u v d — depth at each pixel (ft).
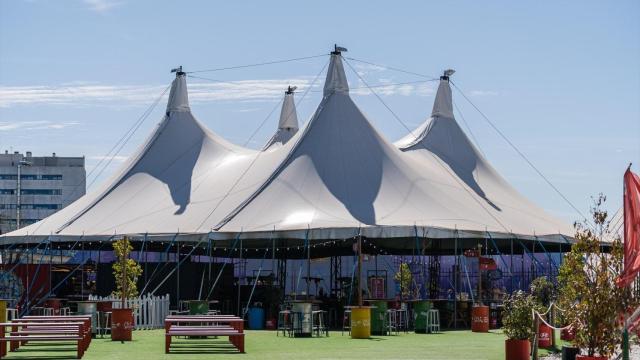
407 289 148.66
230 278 133.69
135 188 139.13
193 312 102.58
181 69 154.61
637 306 56.80
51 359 68.13
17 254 144.77
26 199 480.23
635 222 55.67
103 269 128.47
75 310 128.57
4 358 69.05
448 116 156.76
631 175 56.54
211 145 149.28
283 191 122.31
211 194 131.75
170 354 72.38
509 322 65.36
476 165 149.07
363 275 158.92
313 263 176.14
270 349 77.92
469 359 68.85
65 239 126.31
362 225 113.09
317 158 127.24
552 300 95.71
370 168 126.82
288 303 103.65
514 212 132.98
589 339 56.39
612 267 58.03
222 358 68.95
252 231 115.03
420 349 78.38
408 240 139.13
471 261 149.79
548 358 70.59
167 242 131.75
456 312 116.88
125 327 86.53
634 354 73.41
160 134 149.89
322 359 68.64
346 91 137.18
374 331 99.25
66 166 483.51
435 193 125.70
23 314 125.08
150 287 128.16
